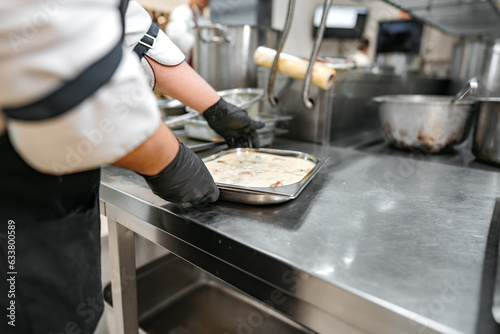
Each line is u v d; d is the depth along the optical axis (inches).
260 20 117.0
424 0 71.0
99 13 15.1
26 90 13.7
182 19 85.2
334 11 133.8
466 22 93.9
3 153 18.4
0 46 13.0
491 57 97.6
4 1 12.6
